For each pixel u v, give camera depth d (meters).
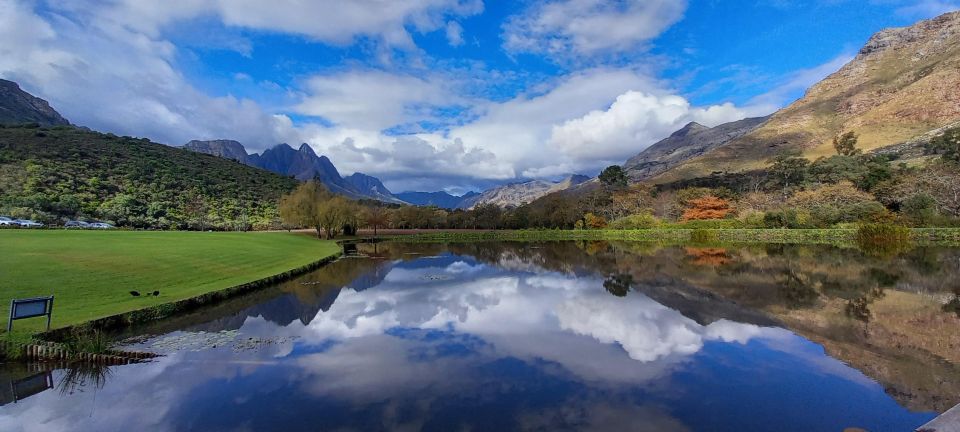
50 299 11.92
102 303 15.35
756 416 8.39
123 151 100.31
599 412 8.61
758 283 23.97
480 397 9.38
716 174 162.25
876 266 29.42
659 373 10.80
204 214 82.62
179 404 8.98
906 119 174.38
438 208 138.50
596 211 100.31
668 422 8.17
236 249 32.28
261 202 100.38
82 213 63.72
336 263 37.59
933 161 79.00
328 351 12.70
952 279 23.81
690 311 17.72
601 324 15.91
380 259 41.19
